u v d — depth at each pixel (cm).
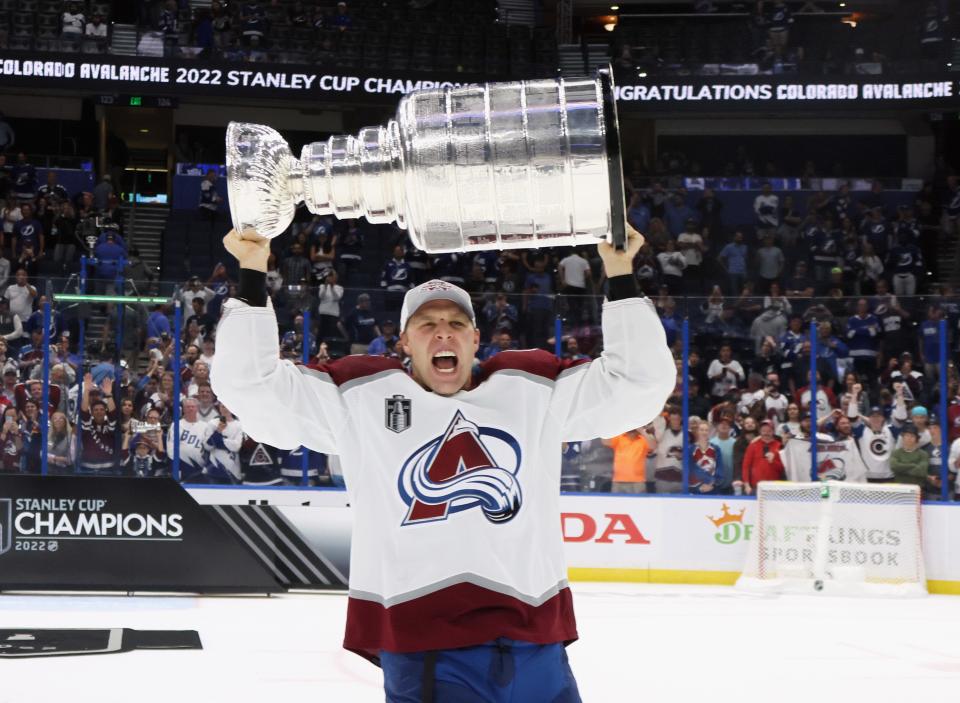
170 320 1109
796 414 1188
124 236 2028
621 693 590
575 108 213
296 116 2277
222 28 2053
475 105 216
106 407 1088
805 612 969
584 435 249
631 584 1180
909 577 1133
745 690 604
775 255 1841
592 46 2156
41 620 832
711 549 1194
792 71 1992
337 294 1123
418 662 230
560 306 1148
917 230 1931
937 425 1177
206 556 1006
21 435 1072
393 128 222
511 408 240
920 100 1962
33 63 1880
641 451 1201
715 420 1195
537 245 230
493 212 219
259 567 1006
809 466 1185
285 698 560
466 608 229
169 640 735
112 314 1097
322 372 243
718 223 1964
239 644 725
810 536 1148
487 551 232
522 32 2205
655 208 1978
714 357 1198
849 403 1183
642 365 236
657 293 1822
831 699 585
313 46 2058
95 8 1998
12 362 1075
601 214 220
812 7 2289
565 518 1202
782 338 1192
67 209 1792
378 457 238
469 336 244
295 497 1133
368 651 243
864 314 1186
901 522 1144
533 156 213
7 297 1077
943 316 1175
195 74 1928
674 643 770
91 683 588
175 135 2255
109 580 1000
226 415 1123
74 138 2178
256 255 235
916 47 2145
